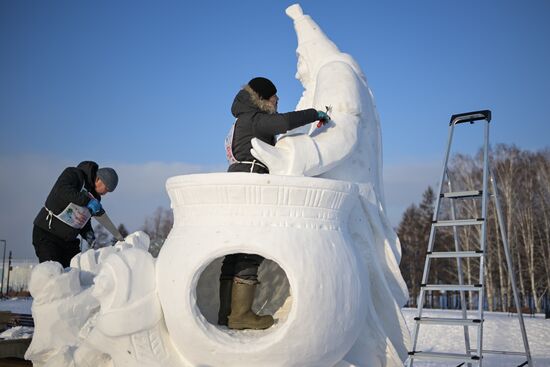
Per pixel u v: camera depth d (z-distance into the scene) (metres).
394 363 3.74
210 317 3.85
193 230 3.22
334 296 3.12
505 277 31.83
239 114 3.67
